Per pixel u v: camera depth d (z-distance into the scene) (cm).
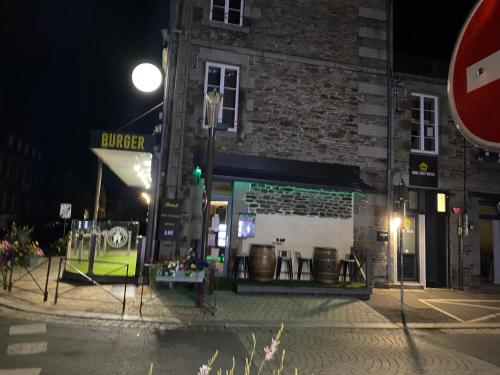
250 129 1060
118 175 1477
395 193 1127
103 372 453
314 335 661
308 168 1077
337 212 1097
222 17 1107
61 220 3297
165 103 1022
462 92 144
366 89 1147
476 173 1203
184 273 758
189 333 629
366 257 984
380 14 1183
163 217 950
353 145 1120
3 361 470
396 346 621
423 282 1139
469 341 673
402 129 1162
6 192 3203
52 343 540
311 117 1101
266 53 1088
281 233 1059
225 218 1051
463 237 1168
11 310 691
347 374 492
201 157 1023
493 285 1184
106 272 973
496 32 131
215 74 1078
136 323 660
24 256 840
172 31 1041
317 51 1127
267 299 879
